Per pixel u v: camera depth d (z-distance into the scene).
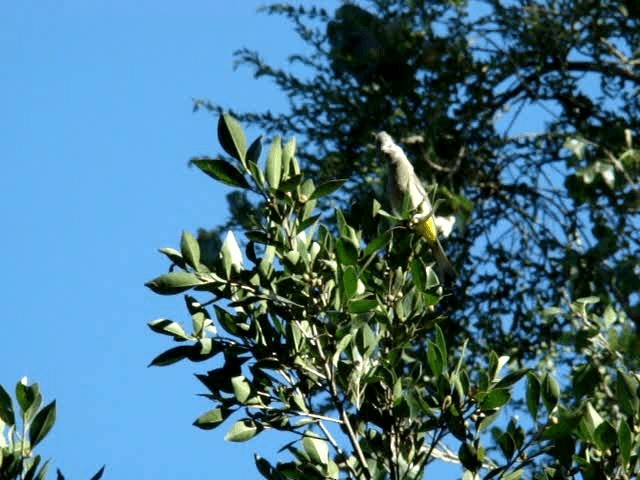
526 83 18.75
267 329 8.86
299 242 8.79
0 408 8.55
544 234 17.88
